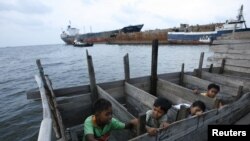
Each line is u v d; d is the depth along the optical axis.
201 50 37.75
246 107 5.50
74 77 20.92
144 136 2.78
